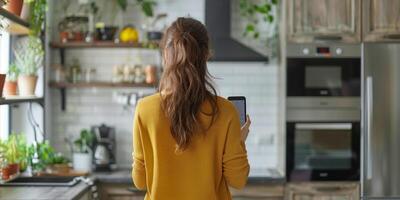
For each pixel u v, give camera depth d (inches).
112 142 193.6
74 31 192.1
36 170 167.6
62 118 200.5
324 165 181.0
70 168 178.7
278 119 198.4
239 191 179.6
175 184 88.6
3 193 136.7
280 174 185.2
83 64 200.2
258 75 201.0
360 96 180.7
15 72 157.2
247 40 200.5
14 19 143.3
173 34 88.0
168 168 88.3
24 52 172.9
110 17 199.9
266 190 180.1
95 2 199.8
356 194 179.8
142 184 93.0
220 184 92.1
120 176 178.1
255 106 201.2
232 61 187.8
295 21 180.9
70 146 200.5
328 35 179.9
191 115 86.0
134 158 92.4
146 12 195.6
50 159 174.1
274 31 199.3
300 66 180.7
